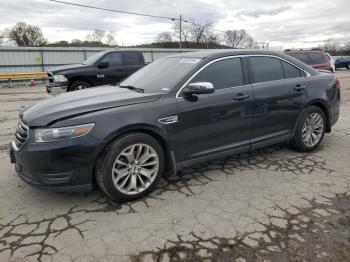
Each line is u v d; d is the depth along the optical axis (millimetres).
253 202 3570
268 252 2738
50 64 24141
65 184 3287
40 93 14656
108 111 3418
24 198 3682
